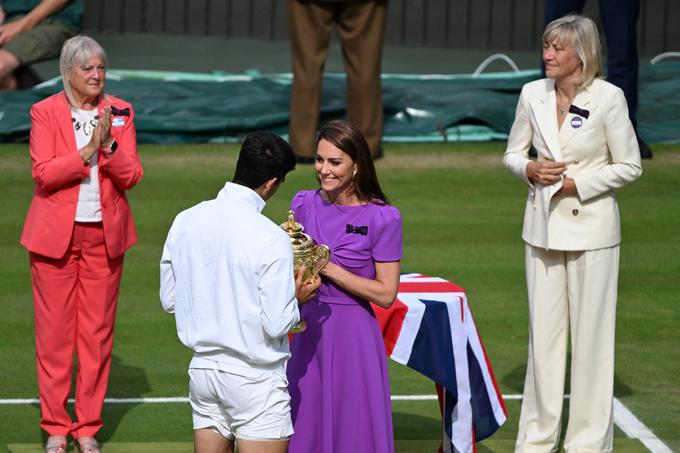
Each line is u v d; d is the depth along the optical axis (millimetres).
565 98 21875
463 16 63375
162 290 17516
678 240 36250
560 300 22219
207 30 64188
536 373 22344
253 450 16797
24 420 24766
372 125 41156
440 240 35906
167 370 27781
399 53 60938
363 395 18562
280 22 64188
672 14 62438
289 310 16406
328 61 58625
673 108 45844
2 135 42438
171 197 38344
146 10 64188
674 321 31000
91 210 21922
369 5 39781
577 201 21656
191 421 24891
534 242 21969
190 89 46531
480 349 22047
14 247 35188
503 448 23625
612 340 21938
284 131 44031
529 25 63250
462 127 44406
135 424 24625
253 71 54000
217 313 16609
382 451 18453
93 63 21781
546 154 21797
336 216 18703
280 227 17719
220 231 16656
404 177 40375
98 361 22531
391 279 18562
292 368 18797
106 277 22312
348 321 18625
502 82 47938
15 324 30188
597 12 64875
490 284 33062
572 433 22109
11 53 45250
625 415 25078
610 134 21453
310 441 18641
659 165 41500
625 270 34312
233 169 40812
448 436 22094
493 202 38875
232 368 16609
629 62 40719
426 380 27719
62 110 22016
